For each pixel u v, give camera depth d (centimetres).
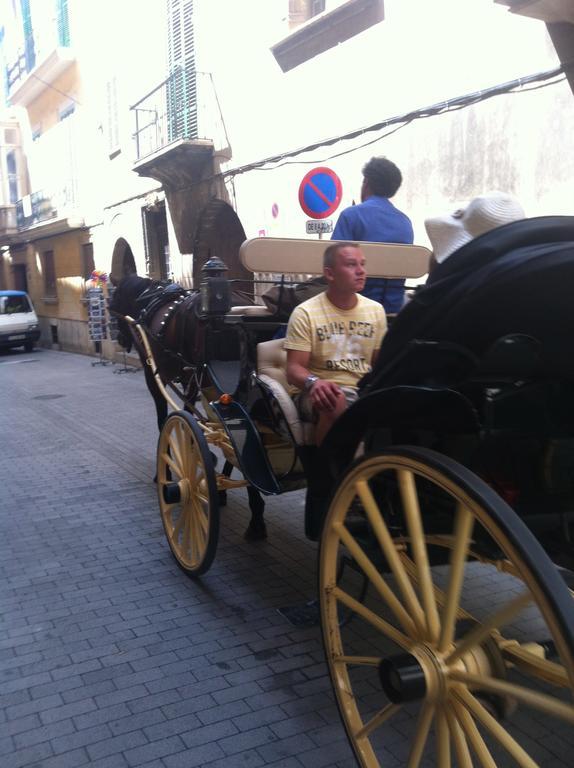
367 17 801
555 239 221
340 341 343
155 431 916
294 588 434
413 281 623
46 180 2302
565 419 257
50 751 288
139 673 344
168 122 1284
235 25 1066
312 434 346
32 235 2305
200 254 1273
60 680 340
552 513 261
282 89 966
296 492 630
